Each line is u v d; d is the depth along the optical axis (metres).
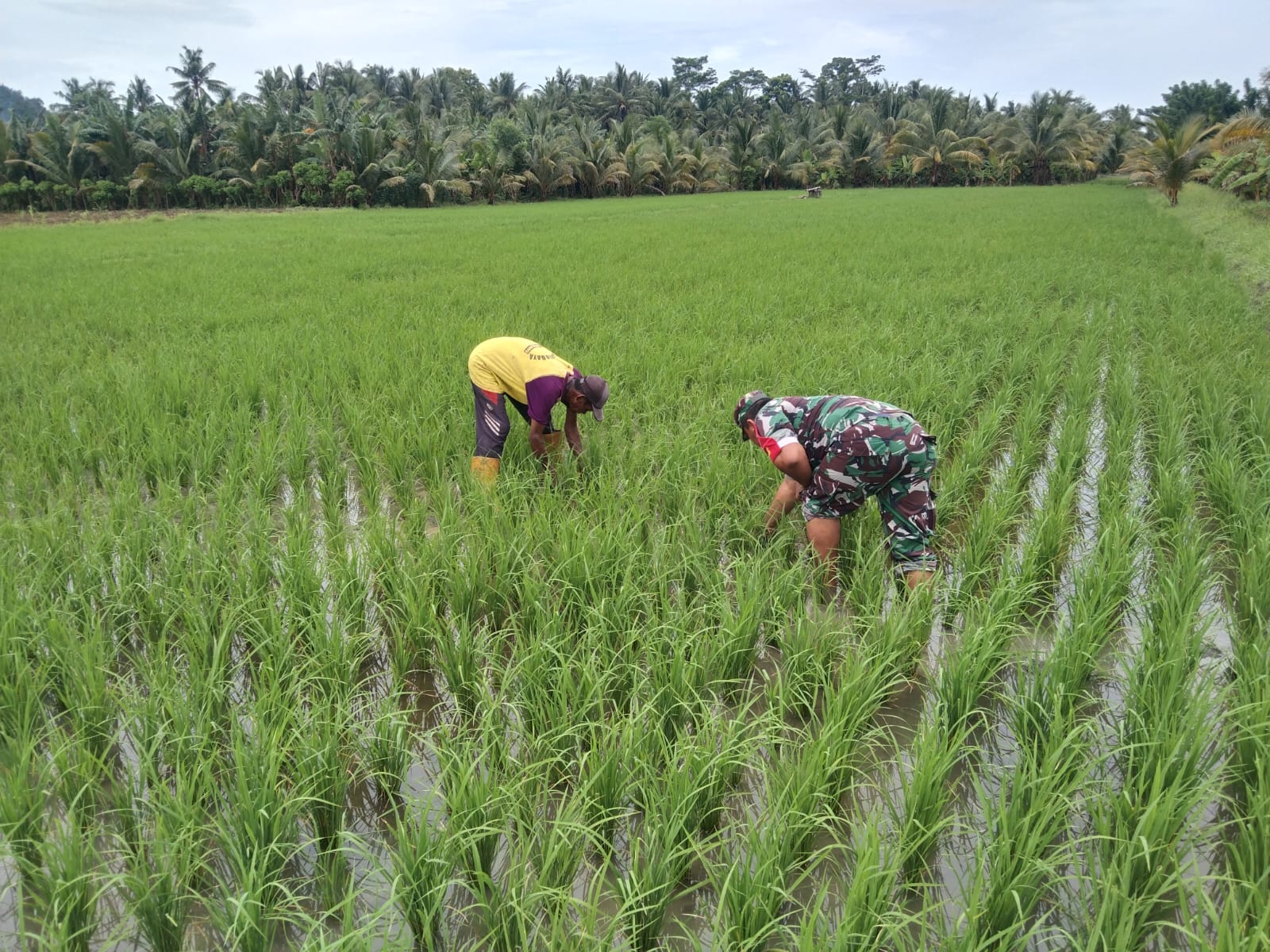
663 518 5.58
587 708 3.45
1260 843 2.74
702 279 15.03
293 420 6.92
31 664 3.87
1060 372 8.67
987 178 65.62
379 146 47.22
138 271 17.48
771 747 3.52
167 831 2.93
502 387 5.84
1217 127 35.25
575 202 52.31
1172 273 14.89
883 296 12.81
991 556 4.94
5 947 2.64
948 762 3.02
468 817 2.88
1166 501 5.30
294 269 17.36
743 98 92.88
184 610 4.15
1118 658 3.89
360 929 2.47
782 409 4.62
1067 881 2.90
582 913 2.80
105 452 6.48
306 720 3.31
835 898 2.90
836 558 4.75
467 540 4.91
